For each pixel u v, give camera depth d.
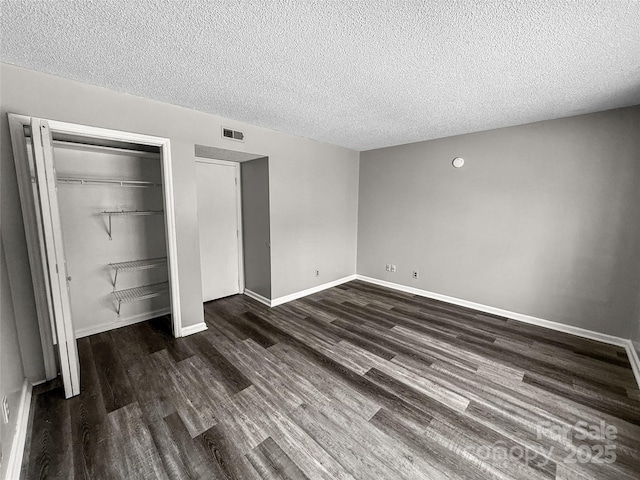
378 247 4.60
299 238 3.92
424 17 1.34
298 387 2.04
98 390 1.98
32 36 1.49
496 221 3.33
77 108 2.06
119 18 1.35
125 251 3.01
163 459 1.45
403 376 2.18
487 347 2.63
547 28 1.41
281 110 2.67
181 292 2.77
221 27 1.43
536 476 1.37
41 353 2.05
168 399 1.90
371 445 1.54
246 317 3.31
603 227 2.69
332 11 1.30
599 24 1.36
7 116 1.81
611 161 2.61
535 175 3.02
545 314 3.07
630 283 2.59
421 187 3.96
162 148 2.53
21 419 1.61
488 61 1.75
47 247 1.74
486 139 3.32
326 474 1.37
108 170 2.87
